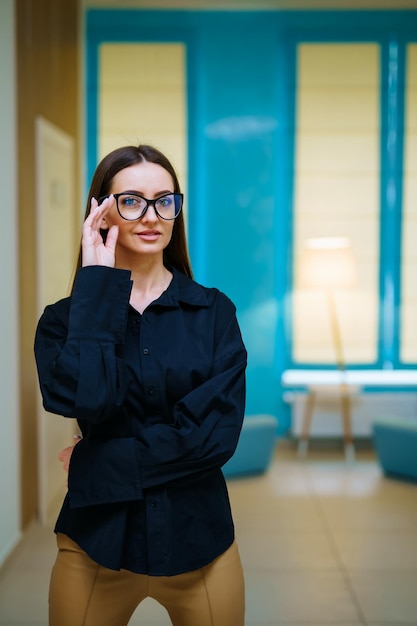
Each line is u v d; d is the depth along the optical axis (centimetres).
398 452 467
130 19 565
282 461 521
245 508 409
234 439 140
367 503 416
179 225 156
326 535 363
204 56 568
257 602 286
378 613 277
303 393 562
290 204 573
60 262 429
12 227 333
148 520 140
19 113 350
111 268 137
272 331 573
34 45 382
